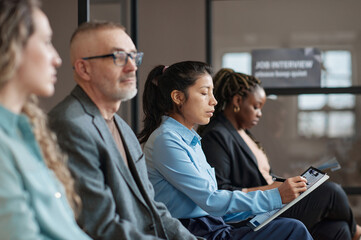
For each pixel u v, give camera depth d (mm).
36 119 1479
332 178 4496
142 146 2602
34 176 1275
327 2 4531
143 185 1957
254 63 4578
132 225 1779
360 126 4516
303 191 2355
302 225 2400
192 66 2463
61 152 1740
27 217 1202
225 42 4598
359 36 4516
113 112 1982
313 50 4547
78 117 1799
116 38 1896
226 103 3113
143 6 4578
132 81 1917
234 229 2432
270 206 2328
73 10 3117
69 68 3092
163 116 2482
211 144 2914
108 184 1809
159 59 4578
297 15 4551
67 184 1558
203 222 2363
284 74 4566
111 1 4215
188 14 4586
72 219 1419
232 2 4578
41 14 1338
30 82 1312
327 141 4531
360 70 4516
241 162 2969
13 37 1250
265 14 4566
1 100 1288
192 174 2316
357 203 4480
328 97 4535
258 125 4562
